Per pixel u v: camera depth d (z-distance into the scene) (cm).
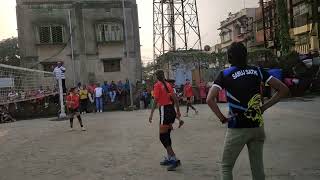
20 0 3447
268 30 4044
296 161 799
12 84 2133
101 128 1598
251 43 4694
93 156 982
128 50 3550
